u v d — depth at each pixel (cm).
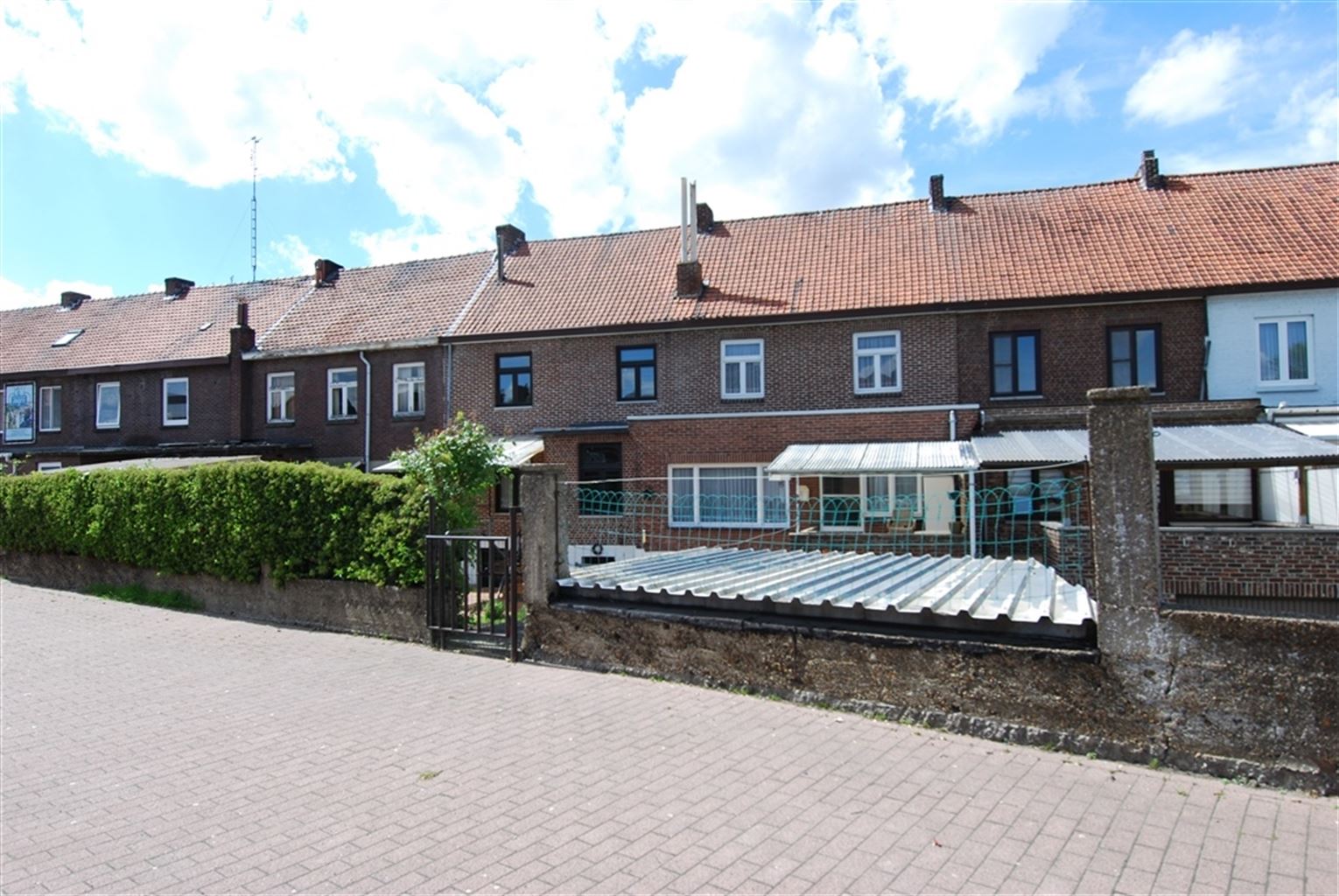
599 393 2208
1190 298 1827
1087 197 2205
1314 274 1777
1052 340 1902
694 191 2312
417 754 602
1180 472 1766
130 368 2830
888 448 1805
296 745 629
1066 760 572
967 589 802
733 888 404
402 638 1006
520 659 880
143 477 1316
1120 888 402
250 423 2656
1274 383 1794
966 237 2161
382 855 444
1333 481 1678
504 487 1980
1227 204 2047
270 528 1130
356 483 1066
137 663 905
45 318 3397
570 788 532
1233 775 536
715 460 2034
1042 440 1691
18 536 1536
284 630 1079
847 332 2025
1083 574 1220
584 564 1881
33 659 931
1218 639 547
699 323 2105
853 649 682
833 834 462
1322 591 1333
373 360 2467
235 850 454
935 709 643
